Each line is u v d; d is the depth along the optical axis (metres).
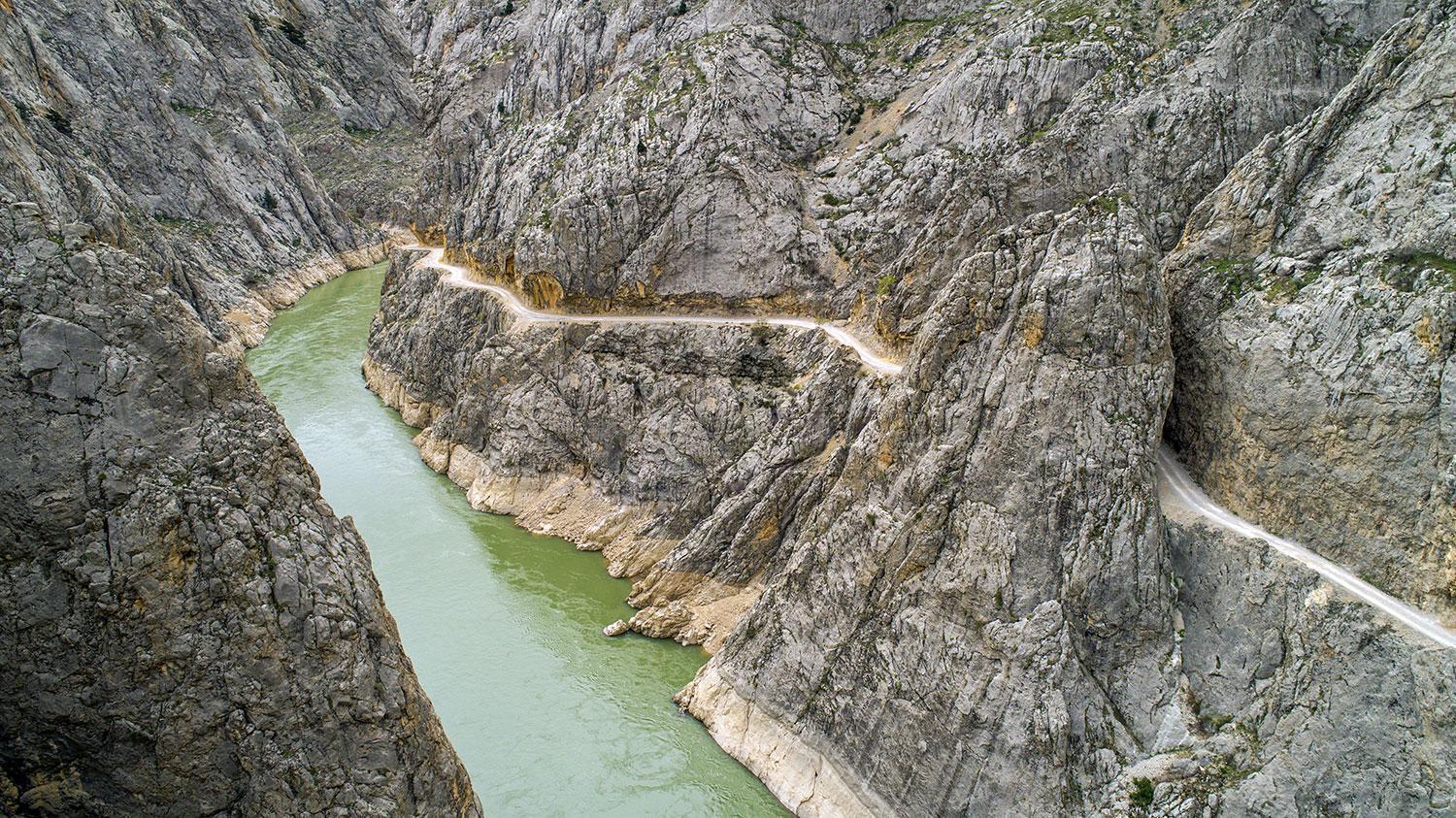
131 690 23.81
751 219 55.88
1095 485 31.50
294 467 26.89
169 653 24.02
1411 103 30.70
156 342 24.33
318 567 26.06
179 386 24.73
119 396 23.69
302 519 26.44
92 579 23.12
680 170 57.59
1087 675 30.39
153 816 24.70
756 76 60.28
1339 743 25.72
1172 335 35.03
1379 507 27.64
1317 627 27.41
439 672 41.34
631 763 36.41
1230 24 43.66
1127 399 32.16
